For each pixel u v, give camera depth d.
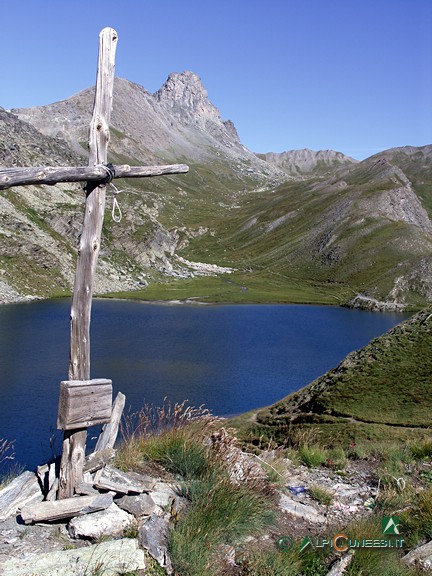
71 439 7.39
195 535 6.91
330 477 12.46
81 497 7.26
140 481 8.33
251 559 6.84
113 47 7.89
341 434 27.78
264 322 111.56
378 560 7.20
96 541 6.77
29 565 5.98
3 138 190.75
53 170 6.94
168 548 6.69
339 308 157.88
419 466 13.26
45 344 66.31
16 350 61.81
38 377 48.00
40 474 8.06
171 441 9.78
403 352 40.56
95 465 7.95
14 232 147.12
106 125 7.77
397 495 10.46
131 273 180.88
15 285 127.69
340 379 38.44
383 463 13.71
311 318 125.06
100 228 7.66
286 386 51.38
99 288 155.88
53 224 164.75
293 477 11.75
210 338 82.56
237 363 61.97
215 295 166.25
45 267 142.00
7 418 35.31
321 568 7.07
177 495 8.21
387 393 34.03
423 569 7.32
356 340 90.25
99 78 7.73
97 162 7.62
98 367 56.03
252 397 46.22
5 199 160.50
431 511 8.74
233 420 36.53
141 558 6.37
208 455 9.38
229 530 7.39
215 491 7.99
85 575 5.75
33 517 6.85
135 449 9.73
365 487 11.56
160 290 170.25
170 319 107.12
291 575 6.74
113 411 9.78
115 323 97.06
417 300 169.50
